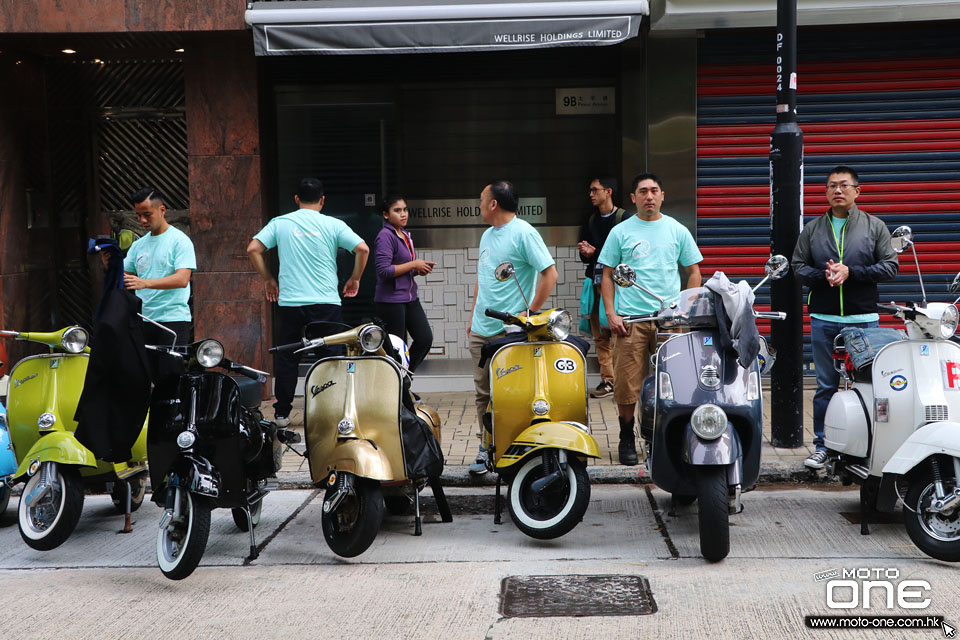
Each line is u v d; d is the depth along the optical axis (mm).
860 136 9227
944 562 4949
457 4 8578
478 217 9820
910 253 9289
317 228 7555
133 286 6691
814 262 6621
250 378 5719
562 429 5297
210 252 9250
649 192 6523
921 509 4992
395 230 8344
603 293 6730
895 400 5336
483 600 4531
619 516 5938
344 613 4410
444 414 8695
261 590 4758
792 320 7016
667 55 9164
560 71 9672
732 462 4840
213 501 5070
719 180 9320
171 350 5172
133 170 10094
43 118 9961
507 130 9750
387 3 8727
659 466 5246
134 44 9281
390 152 9789
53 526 5293
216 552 5426
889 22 9023
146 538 5742
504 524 5859
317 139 9797
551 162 9750
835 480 6594
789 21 6891
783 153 6926
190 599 4645
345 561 5195
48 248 10031
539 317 5746
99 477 5762
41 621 4387
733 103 9266
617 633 4102
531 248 6109
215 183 9211
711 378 5129
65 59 9969
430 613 4387
